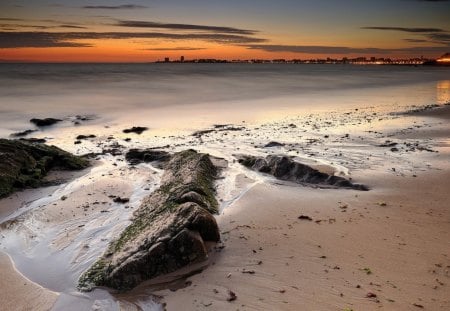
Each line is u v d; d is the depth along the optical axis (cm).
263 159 1706
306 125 2967
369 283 830
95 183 1586
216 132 2734
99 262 955
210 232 1009
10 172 1555
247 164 1745
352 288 815
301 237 1048
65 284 910
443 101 4519
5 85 5872
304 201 1312
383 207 1241
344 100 4825
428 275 852
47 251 1065
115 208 1337
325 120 3222
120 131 2877
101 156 2038
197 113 3725
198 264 935
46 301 848
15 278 934
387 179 1507
